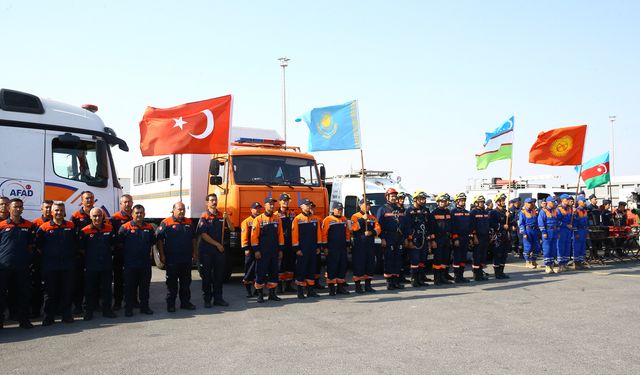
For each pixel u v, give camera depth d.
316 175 12.50
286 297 10.11
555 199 14.91
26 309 7.59
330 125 11.32
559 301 8.87
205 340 6.53
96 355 5.92
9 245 7.49
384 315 7.93
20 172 8.70
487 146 14.30
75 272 8.12
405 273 13.49
